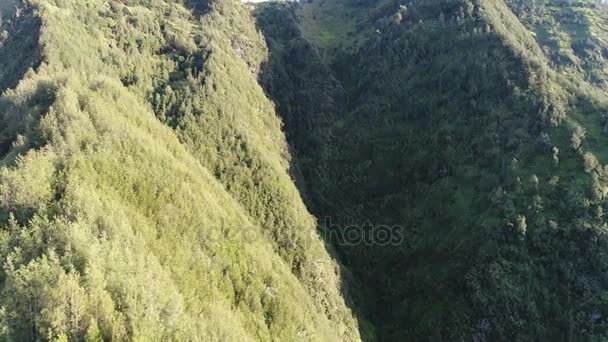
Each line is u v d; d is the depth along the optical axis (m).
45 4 137.25
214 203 91.31
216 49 146.25
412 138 142.88
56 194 66.38
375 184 141.62
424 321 106.06
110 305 49.25
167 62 139.25
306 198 137.75
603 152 111.69
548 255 100.44
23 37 132.88
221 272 77.12
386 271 122.25
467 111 134.62
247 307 75.88
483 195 114.31
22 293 48.06
